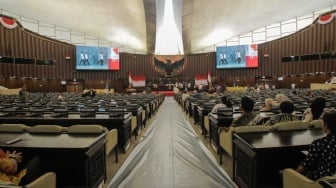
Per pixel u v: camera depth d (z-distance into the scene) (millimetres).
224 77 28906
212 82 28281
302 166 2328
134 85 29188
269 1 21250
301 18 24500
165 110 14422
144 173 4027
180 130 7832
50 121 5469
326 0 20516
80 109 6609
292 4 21656
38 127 3586
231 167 4273
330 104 6312
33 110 6516
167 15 29047
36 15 22781
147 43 29828
